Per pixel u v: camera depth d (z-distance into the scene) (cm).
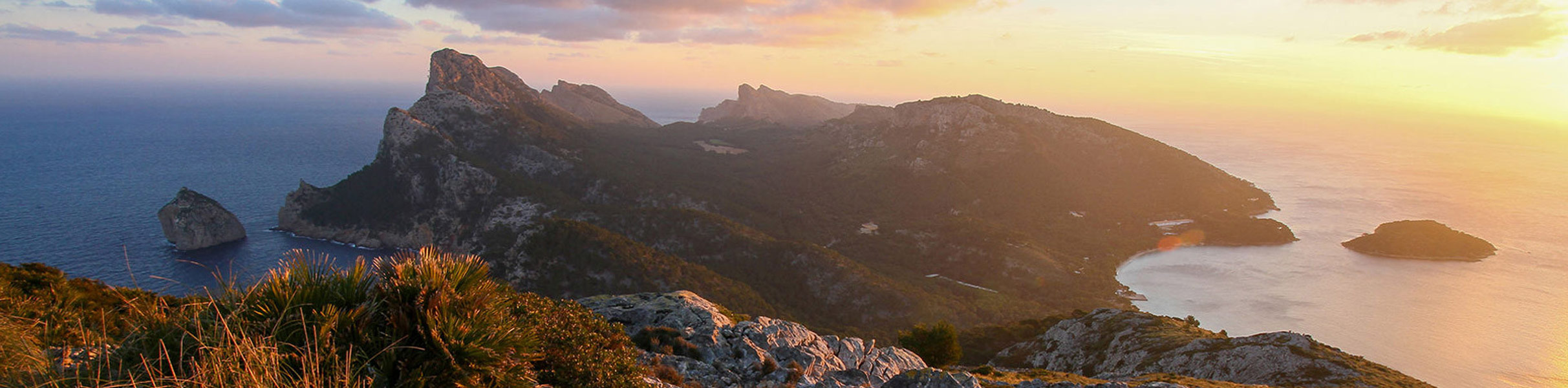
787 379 2452
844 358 3103
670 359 2466
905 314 10638
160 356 731
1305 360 4725
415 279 964
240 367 734
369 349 883
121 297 870
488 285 1064
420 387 871
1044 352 6631
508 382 960
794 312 10812
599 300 4000
